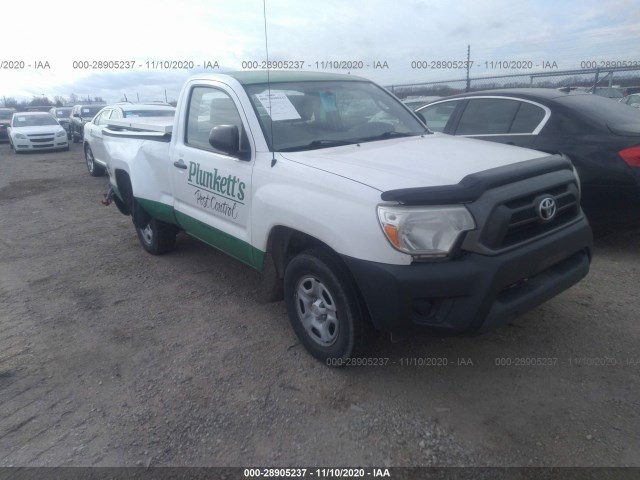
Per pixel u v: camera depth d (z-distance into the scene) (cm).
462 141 393
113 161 596
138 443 282
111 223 759
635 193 469
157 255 586
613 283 447
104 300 470
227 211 403
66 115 3016
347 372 336
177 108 481
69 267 564
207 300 460
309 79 435
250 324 411
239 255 405
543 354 345
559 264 328
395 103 468
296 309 353
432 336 287
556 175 317
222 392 322
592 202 496
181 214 477
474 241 271
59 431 295
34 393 331
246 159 376
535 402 299
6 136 2461
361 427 286
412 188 274
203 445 278
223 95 415
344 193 296
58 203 922
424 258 272
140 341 392
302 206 318
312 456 268
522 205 289
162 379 340
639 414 284
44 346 390
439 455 264
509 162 319
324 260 314
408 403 304
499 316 280
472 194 272
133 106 1175
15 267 571
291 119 387
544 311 401
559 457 258
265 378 335
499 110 583
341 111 420
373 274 279
